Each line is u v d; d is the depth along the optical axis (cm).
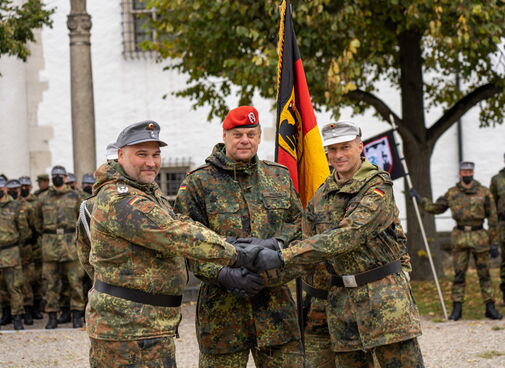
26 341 795
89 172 1061
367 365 430
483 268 869
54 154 1479
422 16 950
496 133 1428
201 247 347
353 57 1032
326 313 434
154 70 1466
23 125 1479
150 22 1176
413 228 1182
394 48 1259
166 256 355
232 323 403
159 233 342
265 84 945
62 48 1473
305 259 385
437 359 655
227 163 407
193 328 847
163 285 351
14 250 895
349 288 413
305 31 939
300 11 923
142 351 344
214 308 404
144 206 345
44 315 1053
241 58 1008
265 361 409
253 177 415
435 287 1103
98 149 1477
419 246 1180
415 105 1169
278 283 394
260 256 371
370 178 411
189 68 1113
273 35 964
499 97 1207
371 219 400
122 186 353
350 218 398
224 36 1020
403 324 404
